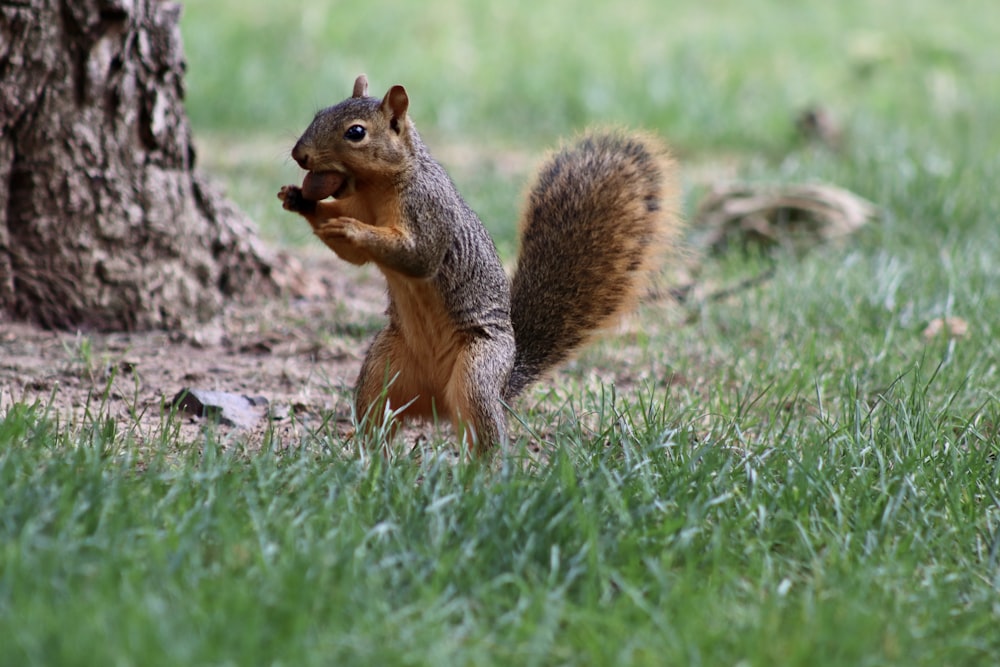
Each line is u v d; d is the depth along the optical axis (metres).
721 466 7.74
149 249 11.57
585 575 6.17
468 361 8.68
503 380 8.84
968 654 5.73
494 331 8.90
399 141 8.41
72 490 6.47
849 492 7.41
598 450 8.13
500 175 19.27
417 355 8.94
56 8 11.04
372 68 26.36
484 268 8.88
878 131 22.38
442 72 26.59
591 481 7.08
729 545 6.69
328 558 5.93
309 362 11.05
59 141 11.16
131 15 11.34
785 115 24.14
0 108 10.97
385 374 8.68
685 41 30.58
